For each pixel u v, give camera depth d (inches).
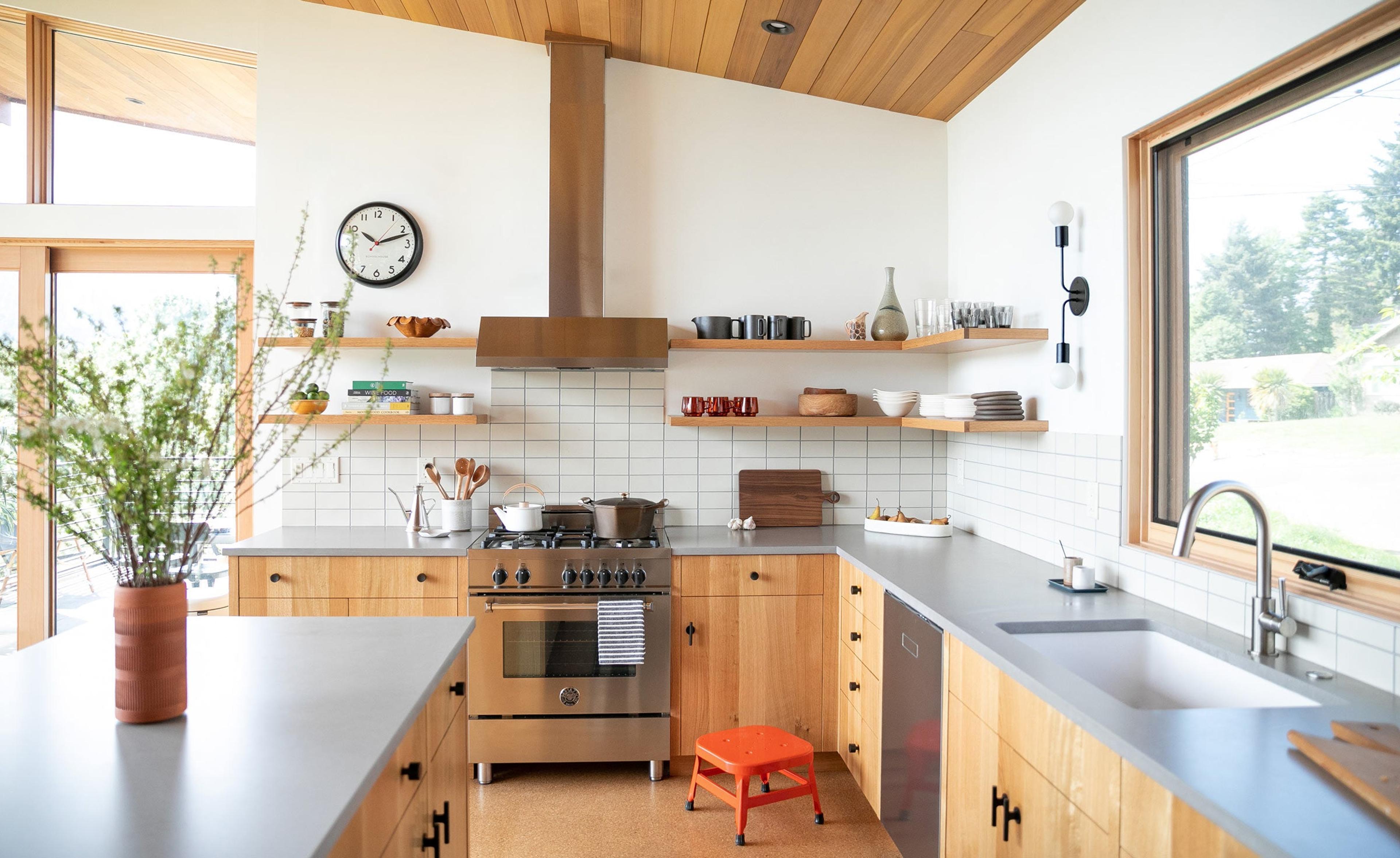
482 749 136.4
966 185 156.3
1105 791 62.4
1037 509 128.3
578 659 136.9
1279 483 85.4
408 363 159.8
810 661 140.5
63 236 158.2
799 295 163.8
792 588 139.9
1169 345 102.4
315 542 141.0
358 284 158.1
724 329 152.2
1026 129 131.4
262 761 54.6
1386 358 72.9
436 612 136.7
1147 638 91.8
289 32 157.5
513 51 159.6
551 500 161.3
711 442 163.6
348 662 76.5
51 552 160.7
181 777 52.1
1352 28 74.0
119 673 61.1
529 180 159.9
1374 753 53.4
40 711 63.7
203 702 65.6
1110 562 108.5
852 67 146.7
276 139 157.1
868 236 164.9
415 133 158.9
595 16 144.6
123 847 43.5
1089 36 113.0
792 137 163.9
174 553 62.9
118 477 58.6
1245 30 84.1
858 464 165.9
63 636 85.6
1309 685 70.1
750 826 124.2
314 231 157.6
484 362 144.1
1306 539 81.8
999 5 116.6
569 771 143.7
